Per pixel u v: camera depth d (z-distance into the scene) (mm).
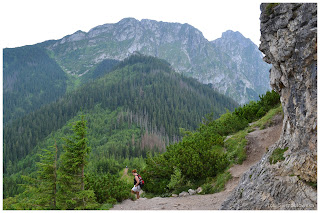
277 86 9438
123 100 194125
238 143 14164
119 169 83125
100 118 169750
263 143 13352
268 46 9000
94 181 11953
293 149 7363
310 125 6637
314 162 6141
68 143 10773
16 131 156500
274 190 6656
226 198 8547
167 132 151500
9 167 114312
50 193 10125
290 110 8133
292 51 7500
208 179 12008
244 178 8781
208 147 15125
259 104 20375
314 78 6605
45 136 151250
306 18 6934
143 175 15055
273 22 8344
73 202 9570
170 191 12617
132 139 134750
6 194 54062
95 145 133875
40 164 10117
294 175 6551
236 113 21156
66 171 10484
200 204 9281
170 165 14094
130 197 11758
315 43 6609
